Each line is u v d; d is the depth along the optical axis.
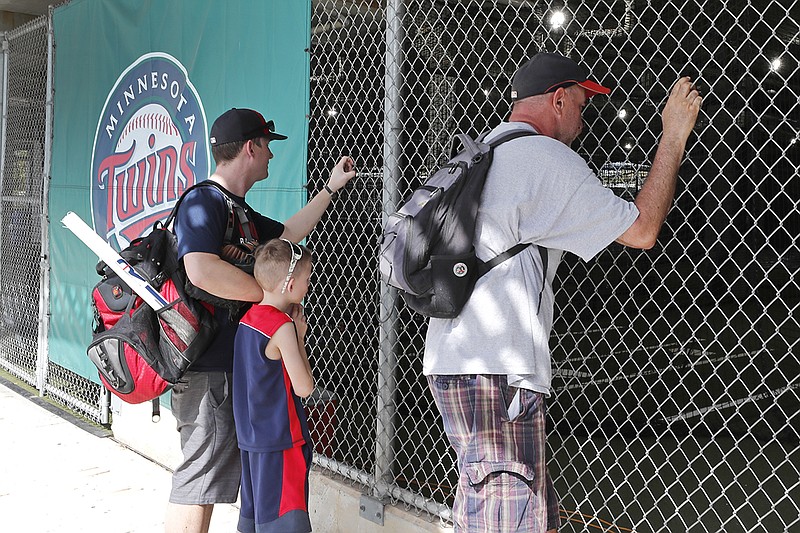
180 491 2.84
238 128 2.84
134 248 2.80
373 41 3.51
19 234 6.85
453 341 2.15
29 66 6.62
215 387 2.82
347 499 3.46
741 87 7.19
